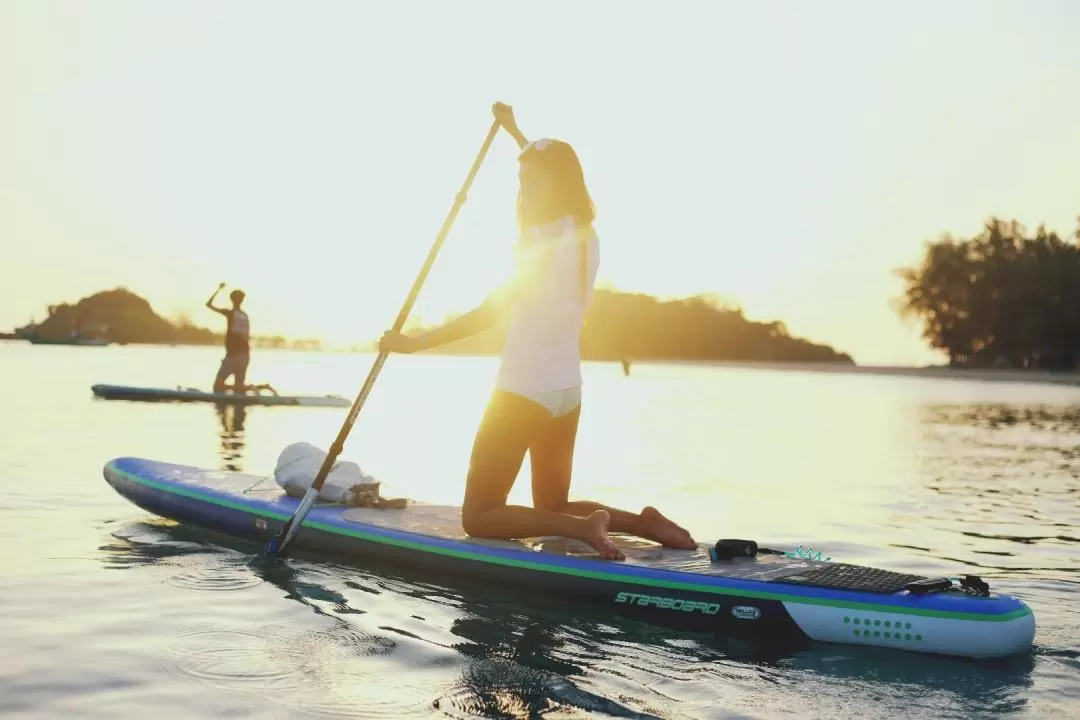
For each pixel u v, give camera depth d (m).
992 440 13.41
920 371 76.31
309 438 10.76
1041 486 8.40
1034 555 5.29
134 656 3.18
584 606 3.95
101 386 16.59
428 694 2.89
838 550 5.39
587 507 4.38
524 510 4.22
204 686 2.92
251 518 4.98
